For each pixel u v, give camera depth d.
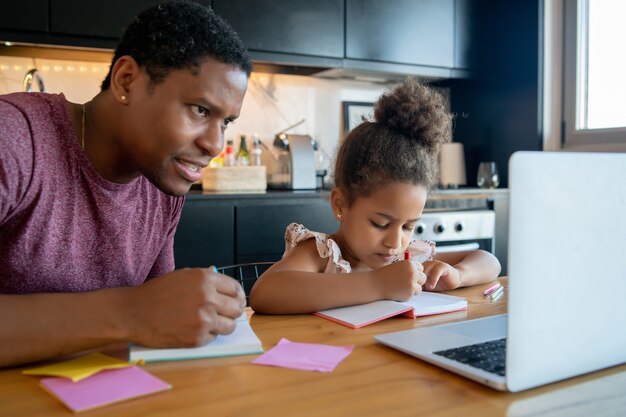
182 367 0.64
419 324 0.86
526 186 0.54
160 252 1.15
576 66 3.01
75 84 2.58
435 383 0.59
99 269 0.99
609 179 0.62
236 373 0.62
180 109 0.81
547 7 2.99
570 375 0.60
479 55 3.19
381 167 1.11
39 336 0.64
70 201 0.91
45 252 0.90
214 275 0.72
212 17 0.83
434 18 3.03
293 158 2.71
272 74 3.00
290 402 0.54
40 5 2.15
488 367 0.61
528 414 0.52
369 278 0.98
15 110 0.84
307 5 2.67
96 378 0.59
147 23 0.82
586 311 0.61
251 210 2.33
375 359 0.68
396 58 2.93
